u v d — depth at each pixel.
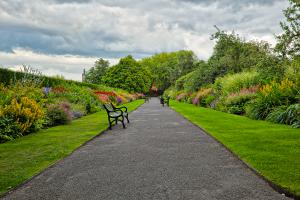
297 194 4.29
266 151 7.17
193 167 6.07
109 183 5.16
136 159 6.88
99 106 25.14
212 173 5.63
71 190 4.87
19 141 9.49
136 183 5.12
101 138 10.20
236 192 4.60
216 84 28.72
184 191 4.68
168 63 107.81
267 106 14.59
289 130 10.45
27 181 5.38
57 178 5.54
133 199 4.40
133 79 69.56
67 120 14.31
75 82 30.45
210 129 11.40
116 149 8.15
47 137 10.23
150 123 14.56
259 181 5.11
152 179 5.32
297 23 12.89
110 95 32.44
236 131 10.68
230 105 20.56
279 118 12.84
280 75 15.97
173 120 15.84
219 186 4.88
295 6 12.61
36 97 14.41
